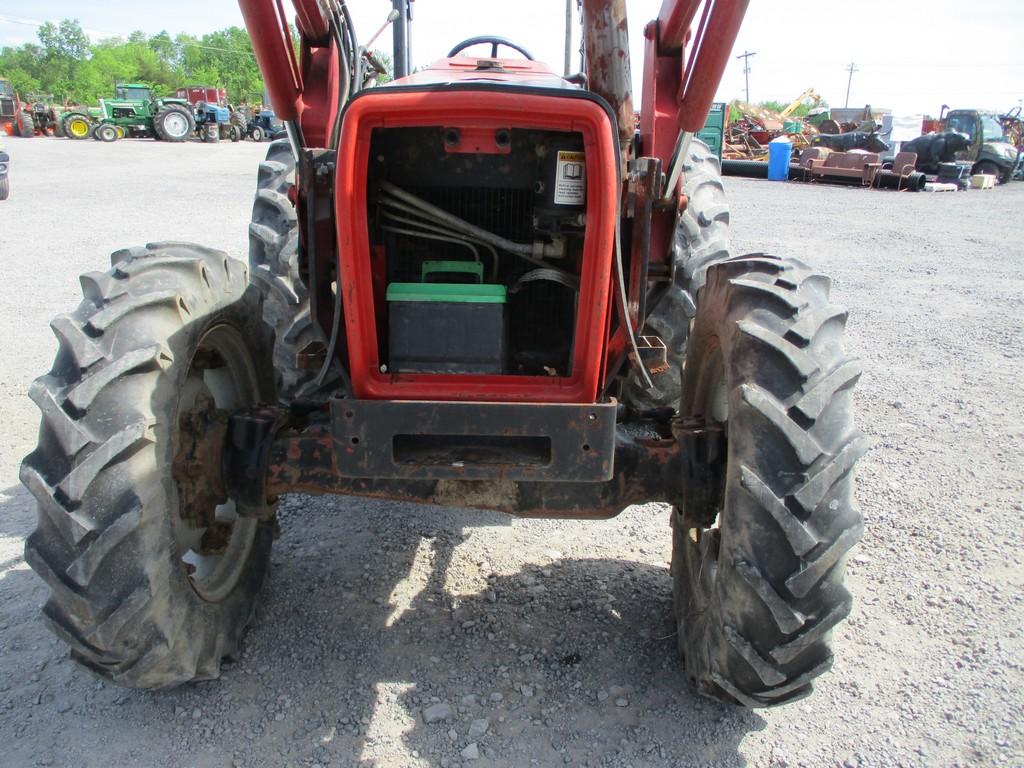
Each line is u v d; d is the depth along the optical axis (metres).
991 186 25.61
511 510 2.66
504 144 2.41
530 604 3.34
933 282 9.99
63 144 32.59
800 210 17.30
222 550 2.87
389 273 2.76
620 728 2.68
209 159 26.00
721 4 2.61
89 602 2.23
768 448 2.30
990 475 4.57
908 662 3.04
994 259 11.81
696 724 2.71
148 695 2.77
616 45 2.66
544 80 3.03
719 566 2.48
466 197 2.70
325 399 3.14
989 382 6.16
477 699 2.79
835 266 10.91
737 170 28.25
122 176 19.69
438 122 2.34
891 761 2.57
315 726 2.66
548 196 2.53
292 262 4.23
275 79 2.92
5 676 2.84
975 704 2.82
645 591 3.46
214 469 2.63
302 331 4.16
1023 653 3.08
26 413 5.09
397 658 2.99
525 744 2.60
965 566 3.67
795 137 32.44
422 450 2.52
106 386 2.26
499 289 2.58
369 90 2.31
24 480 2.22
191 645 2.55
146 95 38.38
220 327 2.80
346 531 3.92
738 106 33.75
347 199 2.35
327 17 3.22
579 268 2.65
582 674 2.93
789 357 2.34
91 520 2.20
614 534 3.96
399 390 2.51
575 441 2.39
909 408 5.59
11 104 36.97
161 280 2.49
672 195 3.06
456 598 3.37
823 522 2.27
